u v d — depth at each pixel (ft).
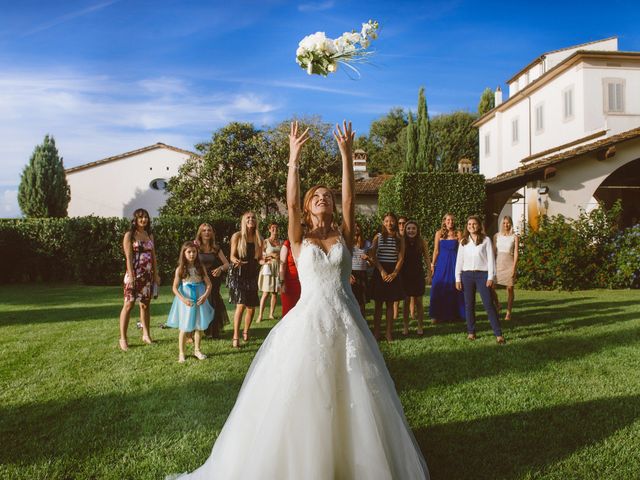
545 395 13.87
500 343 20.57
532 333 22.48
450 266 26.45
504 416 12.48
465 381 15.33
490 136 90.74
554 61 74.23
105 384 15.44
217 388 15.02
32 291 44.75
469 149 130.11
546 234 41.83
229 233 53.11
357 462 7.90
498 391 14.34
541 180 46.24
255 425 8.47
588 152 44.42
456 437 11.33
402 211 47.42
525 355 18.34
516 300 34.24
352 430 8.10
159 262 50.65
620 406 12.92
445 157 128.98
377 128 150.10
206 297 18.76
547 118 71.05
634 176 61.52
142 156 97.25
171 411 13.05
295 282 20.16
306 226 10.26
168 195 96.53
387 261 22.11
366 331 9.34
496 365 17.10
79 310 31.63
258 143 82.64
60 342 21.80
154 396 14.28
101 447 10.96
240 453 8.41
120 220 50.24
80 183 96.58
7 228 54.49
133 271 20.83
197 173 84.02
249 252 21.20
